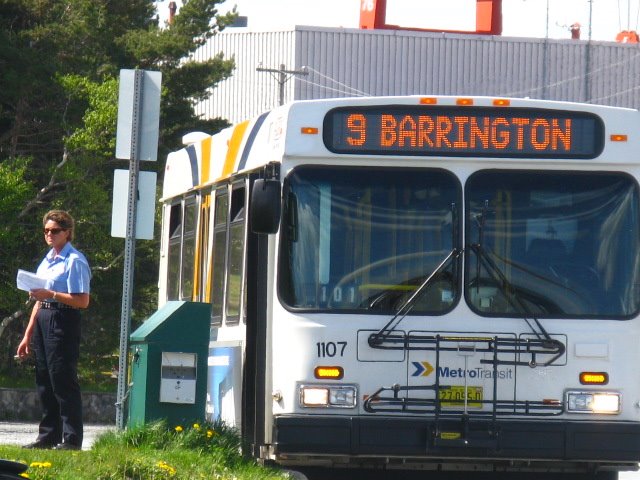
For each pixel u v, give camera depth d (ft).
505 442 87.86
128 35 315.78
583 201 91.45
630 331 90.02
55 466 83.15
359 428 87.71
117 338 279.28
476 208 90.94
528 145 91.66
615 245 90.99
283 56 522.06
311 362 89.04
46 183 262.47
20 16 277.85
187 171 124.57
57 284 93.91
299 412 88.79
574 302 90.22
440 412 88.48
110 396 230.89
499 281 90.22
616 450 88.33
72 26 272.92
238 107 541.34
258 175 97.76
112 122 238.89
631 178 91.76
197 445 95.14
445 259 90.27
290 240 90.33
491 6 518.37
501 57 519.60
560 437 88.12
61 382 94.22
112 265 250.78
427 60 513.45
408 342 88.94
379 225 90.74
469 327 89.45
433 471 99.35
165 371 97.60
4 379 258.57
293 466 96.99
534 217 91.15
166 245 132.05
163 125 316.81
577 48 528.63
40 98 264.93
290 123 91.09
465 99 91.76
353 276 90.12
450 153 91.35
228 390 101.40
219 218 109.91
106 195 244.63
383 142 91.35
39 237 246.88
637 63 535.19
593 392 89.35
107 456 86.63
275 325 90.07
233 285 102.89
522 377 89.04
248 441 94.79
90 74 265.54
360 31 511.40
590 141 91.97
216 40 548.72
